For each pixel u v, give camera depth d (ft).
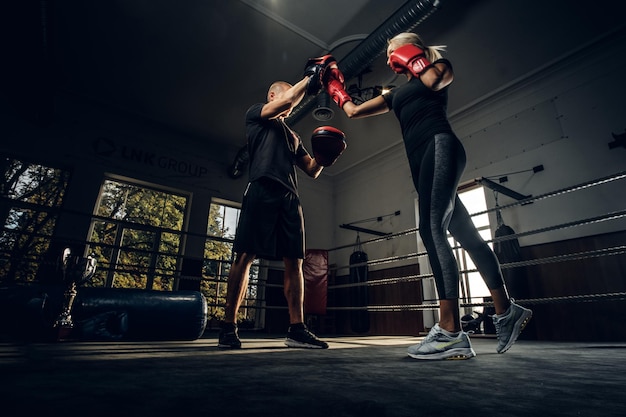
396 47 4.66
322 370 2.69
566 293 11.86
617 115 12.00
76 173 15.05
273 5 11.68
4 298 6.22
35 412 1.31
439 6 9.66
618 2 11.16
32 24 10.53
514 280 12.62
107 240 24.84
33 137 14.56
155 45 13.25
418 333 16.19
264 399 1.65
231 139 19.11
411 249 17.84
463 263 14.84
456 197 4.60
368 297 19.03
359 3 11.56
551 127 13.58
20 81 12.64
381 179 20.67
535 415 1.42
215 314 26.63
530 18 11.87
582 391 1.94
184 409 1.43
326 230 22.63
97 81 15.02
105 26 12.42
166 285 25.75
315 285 14.92
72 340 6.07
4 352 3.82
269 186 5.77
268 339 8.63
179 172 17.94
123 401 1.54
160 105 16.48
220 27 12.47
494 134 15.39
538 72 13.96
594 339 11.05
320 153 5.64
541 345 7.42
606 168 11.87
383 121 17.63
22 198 18.11
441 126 4.11
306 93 5.56
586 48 12.78
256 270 20.48
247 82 15.14
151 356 3.62
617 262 11.07
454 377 2.41
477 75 14.48
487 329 12.55
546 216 12.91
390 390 1.92
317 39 12.95
